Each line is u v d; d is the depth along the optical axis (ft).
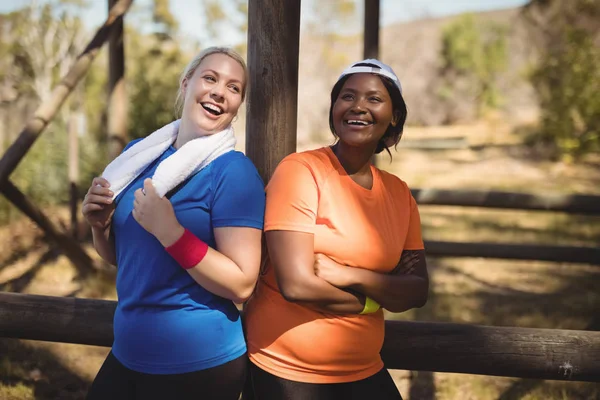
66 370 13.48
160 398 6.08
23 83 50.06
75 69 16.79
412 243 7.09
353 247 6.32
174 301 6.07
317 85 76.84
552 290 20.42
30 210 17.78
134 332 6.15
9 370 13.20
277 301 6.47
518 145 57.98
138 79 35.81
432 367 7.89
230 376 6.26
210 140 6.16
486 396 12.57
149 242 6.11
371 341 6.55
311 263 6.14
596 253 19.22
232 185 6.05
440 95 91.15
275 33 8.20
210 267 5.81
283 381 6.33
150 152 6.54
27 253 22.68
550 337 7.78
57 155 30.30
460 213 32.99
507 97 89.40
